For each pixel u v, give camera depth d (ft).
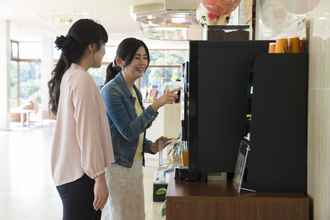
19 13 34.78
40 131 40.27
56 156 6.53
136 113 8.31
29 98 52.34
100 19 37.63
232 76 6.38
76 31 6.53
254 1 9.27
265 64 5.94
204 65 6.40
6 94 40.75
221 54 6.37
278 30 7.25
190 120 6.49
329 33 4.99
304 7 5.74
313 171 5.67
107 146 6.51
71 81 6.30
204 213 5.82
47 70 50.78
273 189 6.02
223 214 5.81
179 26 13.75
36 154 26.71
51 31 45.80
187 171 6.62
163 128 14.92
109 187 8.03
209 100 6.43
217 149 6.49
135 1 25.72
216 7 7.85
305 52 5.92
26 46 54.75
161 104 7.88
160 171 11.91
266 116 5.98
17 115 47.62
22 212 14.58
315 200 5.58
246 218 5.79
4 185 18.39
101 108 6.40
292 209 5.75
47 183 18.75
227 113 6.43
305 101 5.93
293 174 6.00
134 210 8.28
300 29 6.13
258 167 6.02
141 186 8.49
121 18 37.11
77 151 6.34
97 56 6.72
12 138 34.68
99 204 6.28
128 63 7.95
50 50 50.75
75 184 6.36
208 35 7.30
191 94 6.45
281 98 5.95
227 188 6.24
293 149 5.98
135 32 47.91
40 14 35.14
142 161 8.60
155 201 11.16
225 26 7.30
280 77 5.94
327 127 5.09
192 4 10.64
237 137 6.44
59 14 34.86
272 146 5.99
